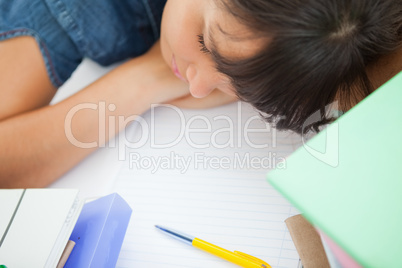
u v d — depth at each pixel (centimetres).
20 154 62
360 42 41
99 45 68
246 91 46
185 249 53
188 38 50
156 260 52
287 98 45
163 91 66
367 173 33
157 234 54
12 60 66
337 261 34
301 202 32
